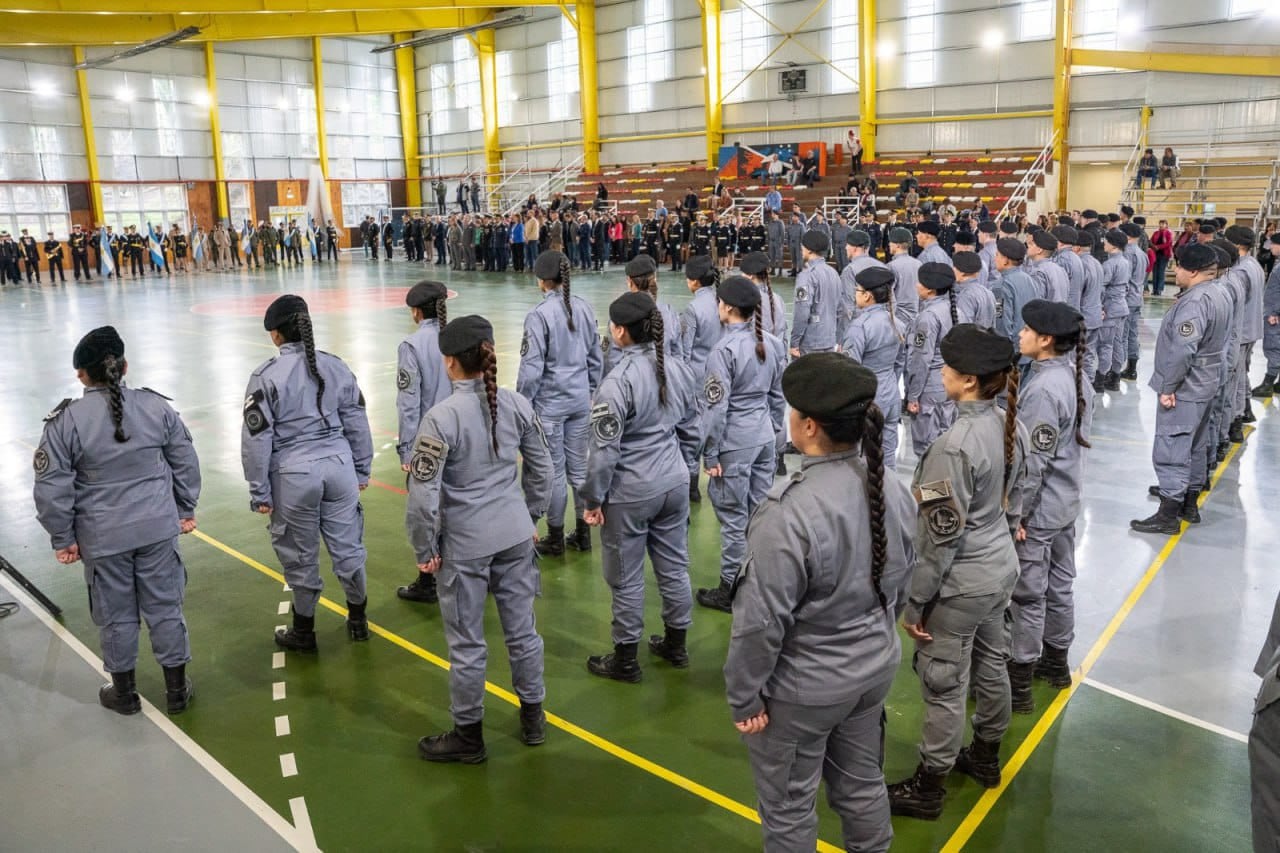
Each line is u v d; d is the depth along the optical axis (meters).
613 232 27.78
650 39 31.97
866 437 2.48
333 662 4.80
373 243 35.44
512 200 36.38
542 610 5.35
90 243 29.94
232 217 36.09
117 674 4.28
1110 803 3.56
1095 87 24.06
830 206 26.69
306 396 4.59
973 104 26.20
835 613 2.58
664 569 4.56
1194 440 6.30
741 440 5.05
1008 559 3.34
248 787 3.77
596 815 3.57
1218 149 22.22
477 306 19.19
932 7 26.34
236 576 5.89
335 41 37.91
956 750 3.44
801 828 2.79
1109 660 4.61
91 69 31.95
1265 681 2.43
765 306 6.80
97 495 4.02
